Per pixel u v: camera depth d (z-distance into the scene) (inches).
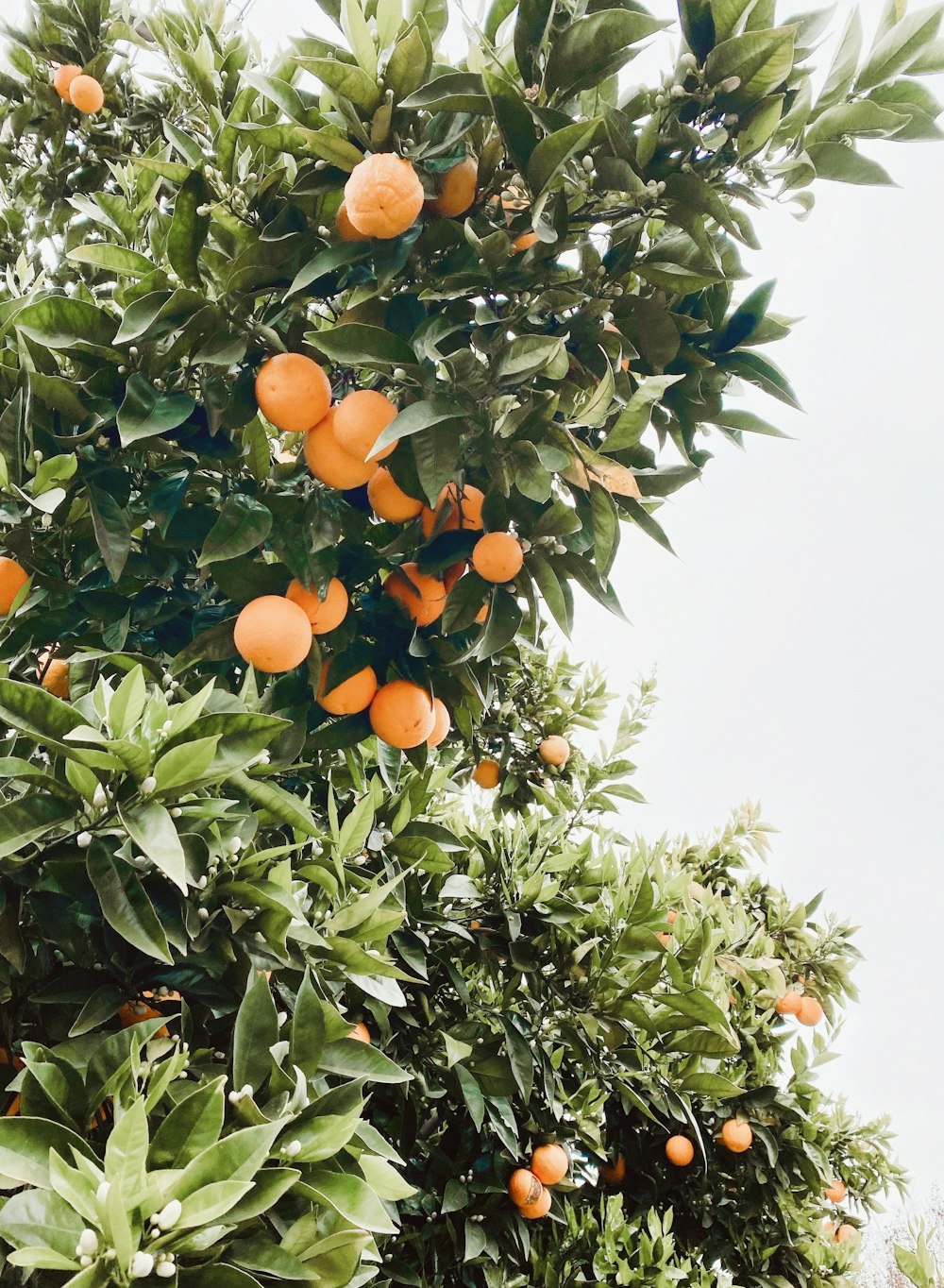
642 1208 177.3
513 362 82.4
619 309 93.7
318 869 88.1
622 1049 130.7
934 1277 157.8
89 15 152.3
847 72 86.0
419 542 98.3
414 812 111.0
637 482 103.1
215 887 79.0
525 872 143.4
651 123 79.5
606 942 134.1
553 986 134.3
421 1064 130.2
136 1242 48.6
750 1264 181.3
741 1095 174.7
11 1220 50.8
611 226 88.7
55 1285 57.5
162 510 92.8
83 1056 71.2
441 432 82.7
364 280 90.4
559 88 81.6
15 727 64.6
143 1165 50.8
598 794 193.9
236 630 85.0
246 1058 68.7
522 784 185.3
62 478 85.6
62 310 88.0
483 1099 123.6
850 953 226.2
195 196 85.0
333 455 87.8
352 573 97.6
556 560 96.2
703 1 76.2
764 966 185.9
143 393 88.1
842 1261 179.8
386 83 79.7
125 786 69.6
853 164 82.1
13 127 154.3
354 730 98.4
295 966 80.9
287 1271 57.1
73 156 158.6
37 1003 77.9
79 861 72.0
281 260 88.1
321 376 88.1
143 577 99.7
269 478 96.0
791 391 97.8
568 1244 149.4
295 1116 64.1
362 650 95.4
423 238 88.7
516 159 80.6
